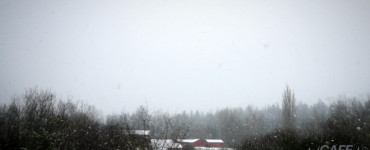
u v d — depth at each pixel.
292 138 16.75
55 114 16.56
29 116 14.66
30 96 16.45
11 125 12.24
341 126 19.55
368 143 14.80
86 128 17.47
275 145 18.20
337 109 27.92
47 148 10.53
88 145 14.69
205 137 51.06
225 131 53.12
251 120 54.69
